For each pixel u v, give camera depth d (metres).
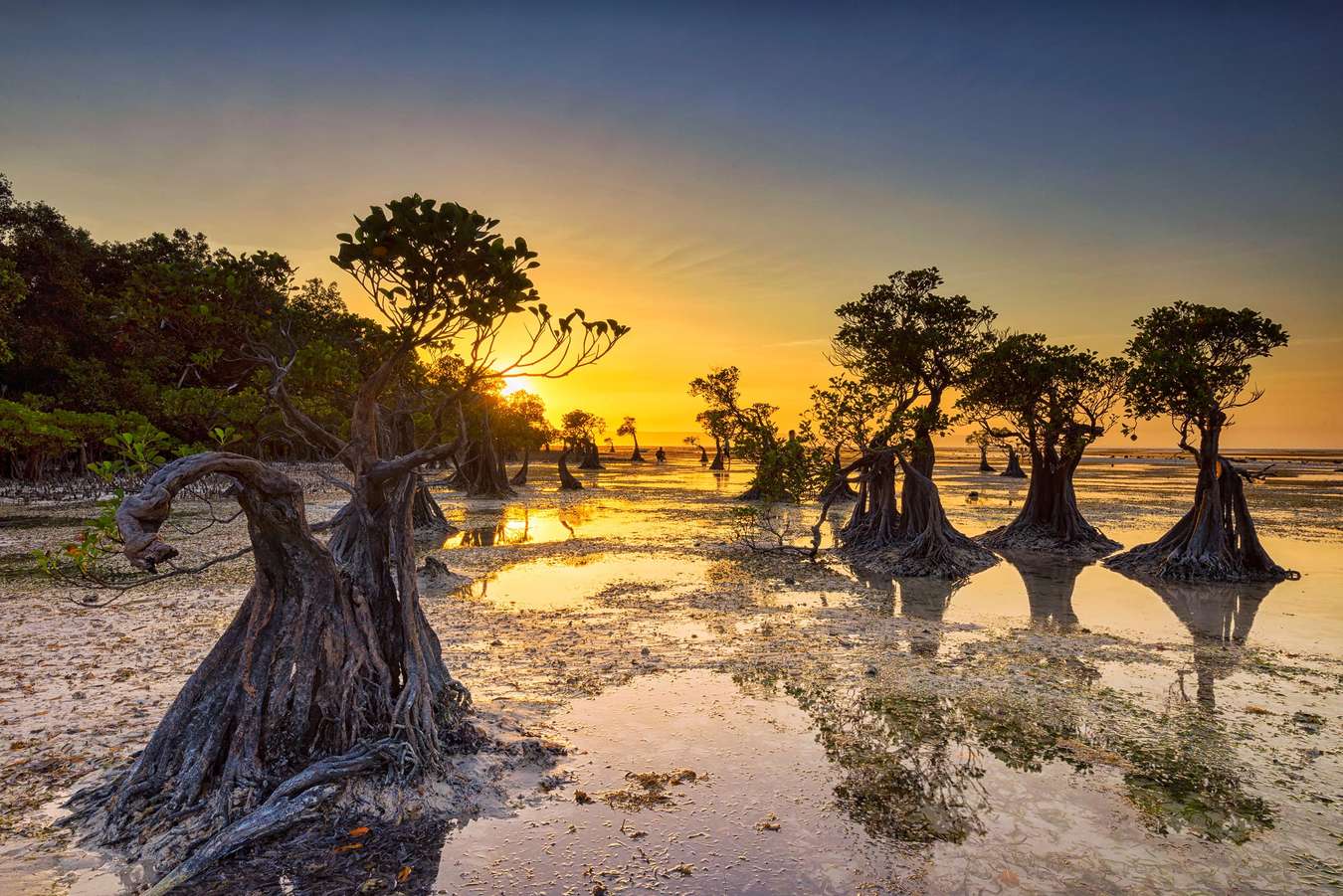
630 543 24.70
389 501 7.54
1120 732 8.43
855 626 13.46
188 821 5.82
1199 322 19.70
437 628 12.89
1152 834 6.16
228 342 7.66
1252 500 42.16
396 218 6.21
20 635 11.74
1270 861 5.76
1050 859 5.76
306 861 5.54
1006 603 15.88
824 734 8.29
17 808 6.16
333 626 6.73
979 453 162.25
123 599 14.55
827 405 22.95
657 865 5.61
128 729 7.88
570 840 5.95
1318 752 7.91
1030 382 24.11
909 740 8.14
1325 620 14.37
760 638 12.43
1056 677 10.45
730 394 49.75
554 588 16.88
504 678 10.09
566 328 7.20
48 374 43.94
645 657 11.20
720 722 8.60
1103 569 20.84
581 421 86.56
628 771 7.27
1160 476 72.38
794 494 23.17
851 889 5.32
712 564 20.58
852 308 24.94
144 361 40.62
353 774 6.35
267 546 6.46
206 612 13.47
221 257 7.22
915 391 24.53
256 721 6.29
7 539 22.03
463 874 5.44
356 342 8.93
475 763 7.12
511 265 6.68
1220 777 7.28
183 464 5.28
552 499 43.66
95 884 5.17
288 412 7.12
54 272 41.59
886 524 23.38
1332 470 82.06
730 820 6.32
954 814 6.48
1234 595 17.00
